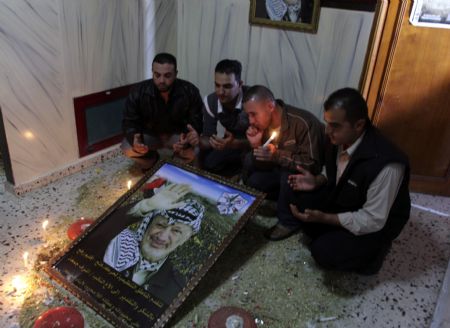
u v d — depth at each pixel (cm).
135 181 252
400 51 217
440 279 189
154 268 165
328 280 183
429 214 237
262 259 193
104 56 251
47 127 233
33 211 218
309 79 262
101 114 263
